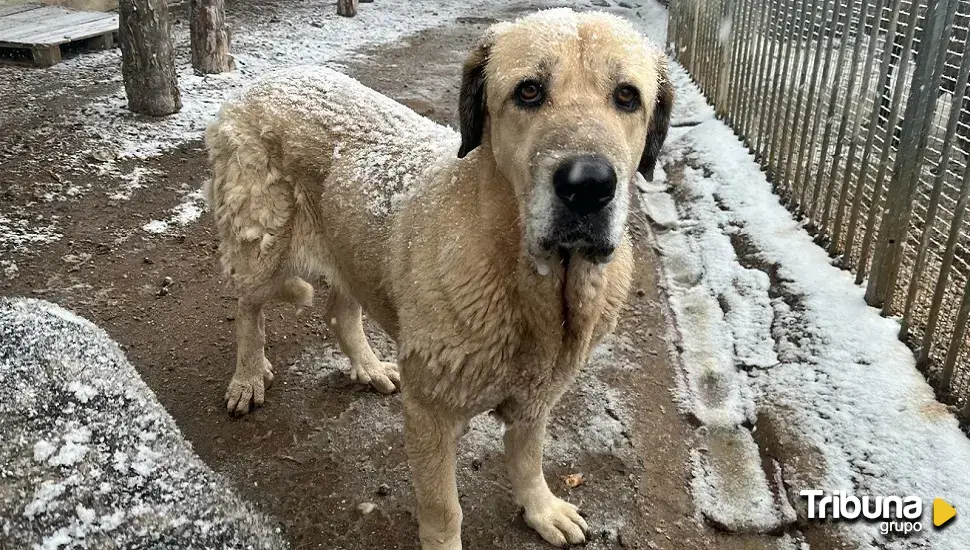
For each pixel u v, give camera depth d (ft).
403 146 9.20
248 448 10.81
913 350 11.75
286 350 13.08
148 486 5.24
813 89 16.51
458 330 7.14
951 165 12.75
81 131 22.25
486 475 10.37
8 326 6.49
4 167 19.43
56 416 5.54
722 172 19.90
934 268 12.82
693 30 29.45
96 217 17.38
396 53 35.70
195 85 27.22
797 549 9.28
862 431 10.52
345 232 9.25
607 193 6.02
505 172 6.94
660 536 9.50
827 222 15.49
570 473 10.47
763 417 11.38
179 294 14.61
